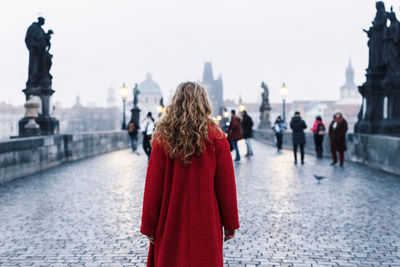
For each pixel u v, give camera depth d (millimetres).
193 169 2160
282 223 5148
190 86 2279
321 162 12984
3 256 3898
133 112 27844
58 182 8617
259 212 5758
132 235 4621
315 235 4617
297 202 6457
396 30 11930
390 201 6500
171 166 2191
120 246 4219
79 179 9086
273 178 9195
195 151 2152
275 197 6875
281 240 4430
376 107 12367
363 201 6516
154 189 2176
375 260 3793
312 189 7676
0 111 120875
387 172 10219
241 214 5641
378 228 4902
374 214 5617
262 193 7258
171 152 2143
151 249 2289
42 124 12320
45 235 4605
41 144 10672
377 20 12344
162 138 2191
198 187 2150
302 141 12312
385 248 4148
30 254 3961
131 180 8953
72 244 4281
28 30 12484
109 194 7184
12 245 4242
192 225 2119
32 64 12578
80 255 3939
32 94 12430
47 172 10375
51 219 5336
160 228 2178
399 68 12086
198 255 2094
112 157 15211
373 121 12398
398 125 12188
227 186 2217
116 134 20031
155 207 2168
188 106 2195
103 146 17516
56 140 11961
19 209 5930
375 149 11102
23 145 9430
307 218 5402
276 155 15969
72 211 5812
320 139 14492
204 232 2117
